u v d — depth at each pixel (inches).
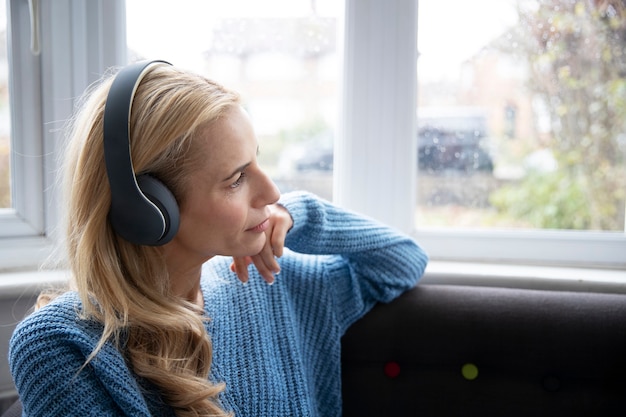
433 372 37.3
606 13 45.9
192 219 25.5
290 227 33.0
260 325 32.7
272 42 47.9
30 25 44.0
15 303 39.8
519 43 46.9
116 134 22.6
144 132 23.7
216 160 24.8
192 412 25.7
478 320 36.6
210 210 25.3
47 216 45.6
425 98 48.4
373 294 37.6
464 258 49.3
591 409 35.5
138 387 25.1
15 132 44.6
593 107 47.1
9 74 44.3
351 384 37.5
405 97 47.8
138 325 25.6
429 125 48.8
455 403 36.8
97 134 24.5
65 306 25.5
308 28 47.9
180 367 26.3
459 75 47.8
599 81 46.8
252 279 34.4
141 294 25.8
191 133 24.2
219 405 27.9
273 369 31.8
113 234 25.4
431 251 49.4
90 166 24.5
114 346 25.0
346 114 48.2
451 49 47.6
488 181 48.9
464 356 36.7
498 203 49.1
